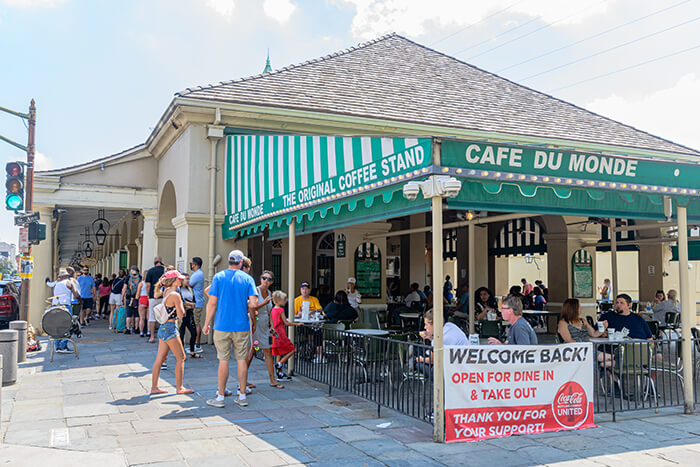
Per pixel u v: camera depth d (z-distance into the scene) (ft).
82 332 48.01
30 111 37.68
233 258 23.57
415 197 18.83
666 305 45.60
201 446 17.51
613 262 42.75
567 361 19.76
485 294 42.88
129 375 28.91
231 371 30.45
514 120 53.93
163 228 52.29
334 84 50.31
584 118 61.41
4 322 43.83
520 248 64.44
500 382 18.75
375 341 22.43
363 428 19.70
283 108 42.70
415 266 65.05
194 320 35.40
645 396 24.67
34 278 47.67
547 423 19.33
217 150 42.73
